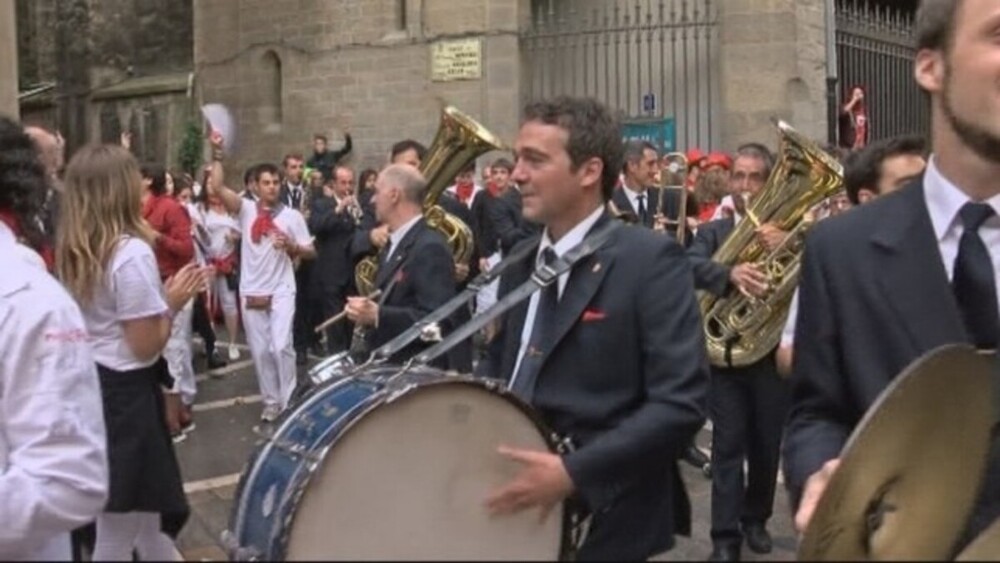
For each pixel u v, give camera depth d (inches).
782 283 242.8
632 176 372.5
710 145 648.4
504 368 144.9
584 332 135.1
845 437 109.6
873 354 108.0
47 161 203.6
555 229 142.9
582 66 673.6
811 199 242.4
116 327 193.0
